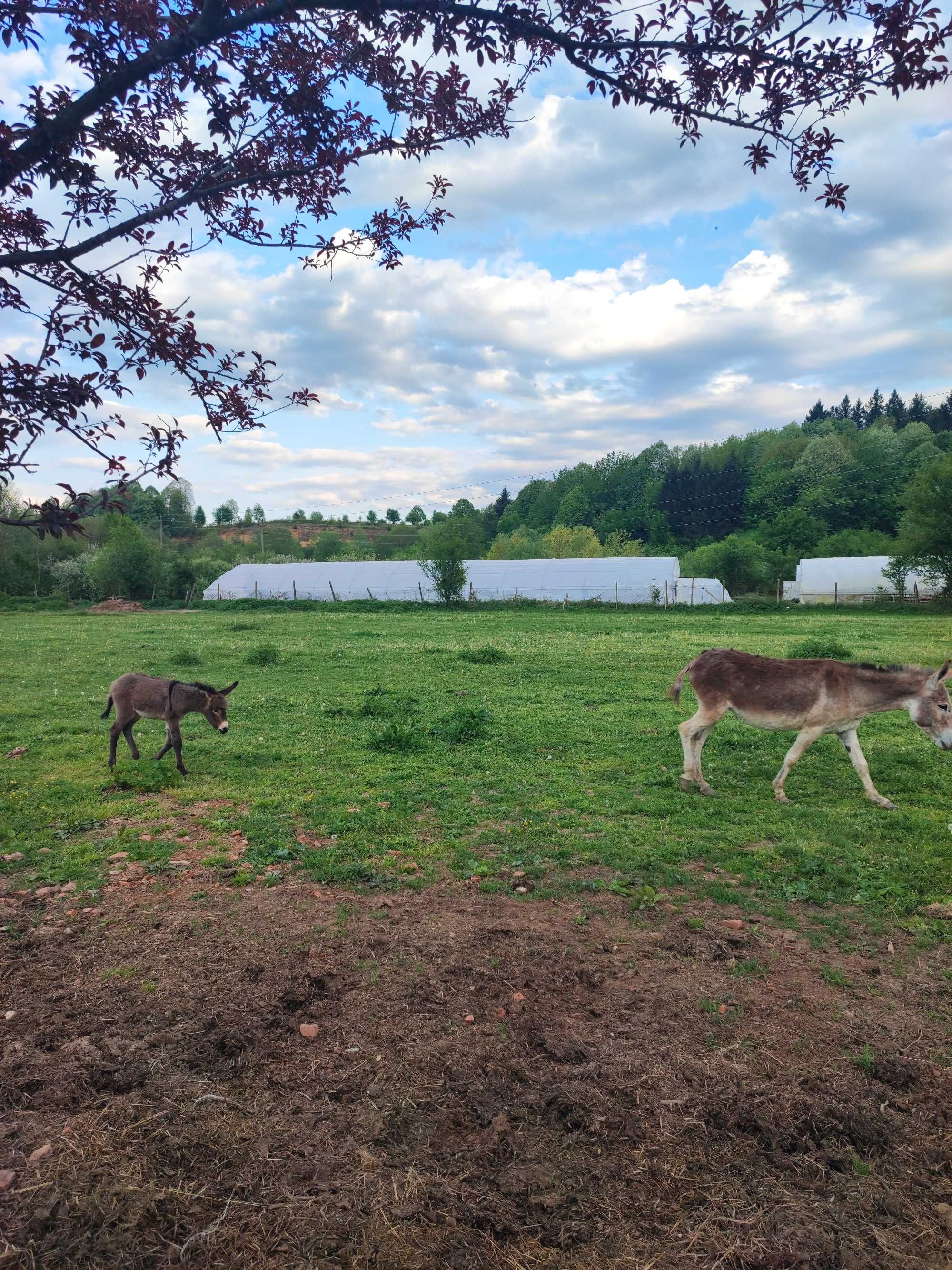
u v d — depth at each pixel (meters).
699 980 4.62
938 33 3.24
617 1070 3.72
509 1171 3.10
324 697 14.88
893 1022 4.19
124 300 3.33
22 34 2.94
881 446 100.88
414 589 52.56
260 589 54.94
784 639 25.27
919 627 30.45
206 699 9.84
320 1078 3.69
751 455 118.00
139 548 54.66
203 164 3.85
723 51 3.45
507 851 6.80
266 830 7.42
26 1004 4.32
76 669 18.66
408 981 4.55
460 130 4.03
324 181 4.08
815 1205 2.97
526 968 4.72
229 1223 2.82
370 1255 2.69
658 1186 3.05
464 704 14.00
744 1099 3.52
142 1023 4.12
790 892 5.89
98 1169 3.01
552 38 3.52
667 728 11.94
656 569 51.28
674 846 6.90
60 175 3.39
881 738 11.37
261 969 4.68
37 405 3.04
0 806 8.15
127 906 5.75
